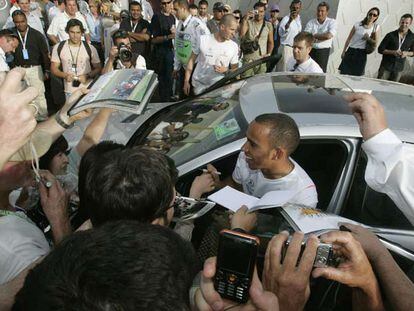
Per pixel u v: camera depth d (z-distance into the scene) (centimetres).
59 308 58
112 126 307
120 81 168
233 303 87
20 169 134
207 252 179
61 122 163
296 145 190
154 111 329
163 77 623
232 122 231
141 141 247
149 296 59
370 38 685
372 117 137
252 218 156
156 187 115
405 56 676
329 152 224
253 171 214
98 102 152
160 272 62
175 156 222
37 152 150
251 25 611
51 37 623
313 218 155
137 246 65
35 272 67
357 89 266
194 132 238
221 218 185
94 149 154
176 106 296
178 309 62
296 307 104
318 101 239
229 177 239
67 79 465
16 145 93
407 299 110
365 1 724
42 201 152
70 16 624
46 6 782
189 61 493
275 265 104
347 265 109
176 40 536
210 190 207
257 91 261
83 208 151
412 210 132
